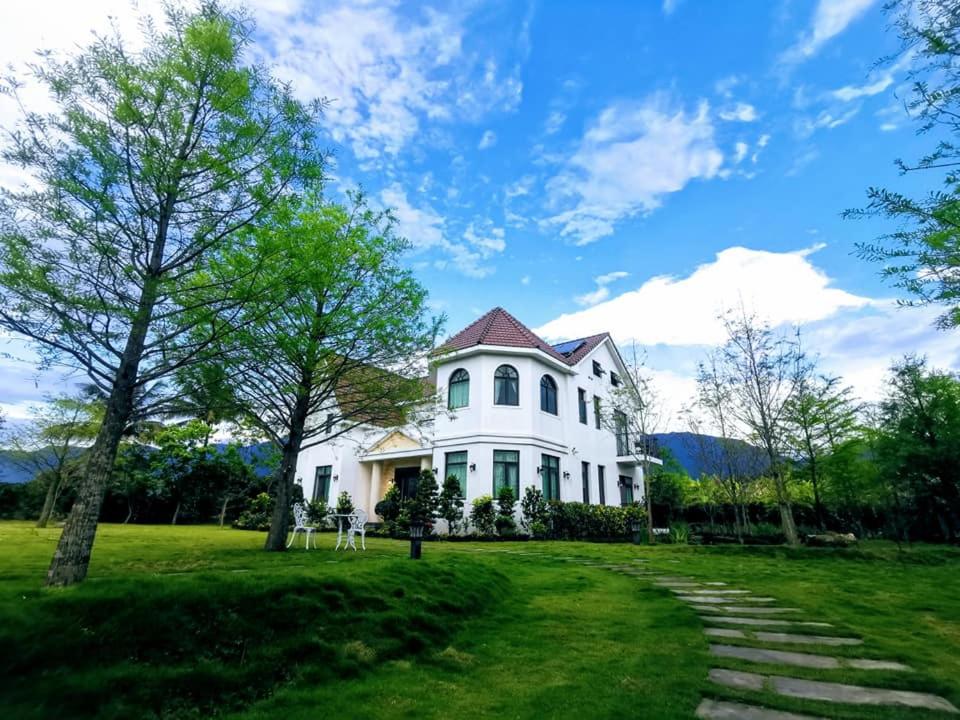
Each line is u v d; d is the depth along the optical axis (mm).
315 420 15531
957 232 4840
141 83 5949
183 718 3541
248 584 4930
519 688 4242
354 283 10961
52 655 3508
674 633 5770
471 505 18594
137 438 24359
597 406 23641
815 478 18469
